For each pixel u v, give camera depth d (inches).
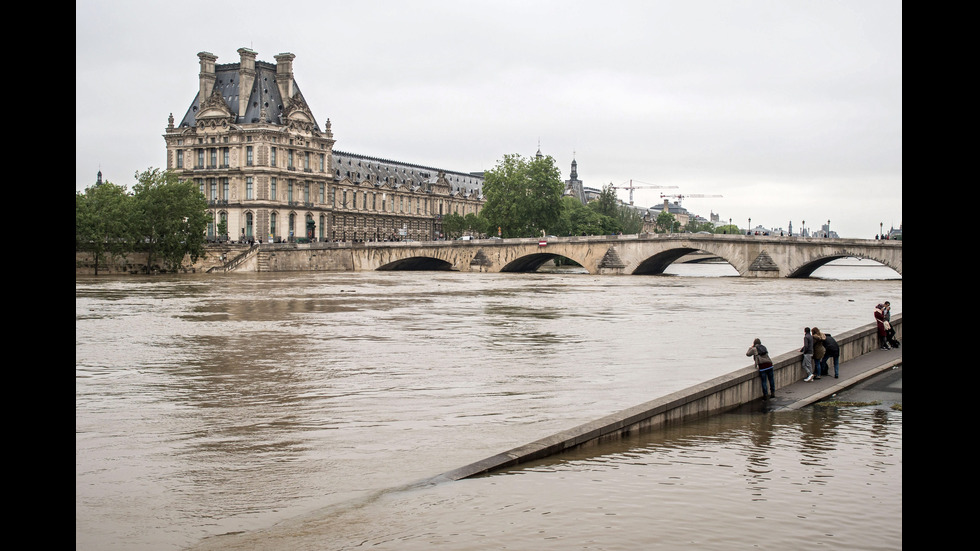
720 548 719.1
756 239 5669.3
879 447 1067.9
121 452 1082.7
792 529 767.1
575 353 1969.7
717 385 1272.1
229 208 7869.1
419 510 825.5
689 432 1151.0
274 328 2480.3
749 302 3511.3
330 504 858.8
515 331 2412.6
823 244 5408.5
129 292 4062.5
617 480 918.4
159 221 6328.7
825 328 2476.6
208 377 1646.2
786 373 1454.2
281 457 1055.6
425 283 5027.1
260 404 1390.3
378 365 1792.6
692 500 849.5
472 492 879.7
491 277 5935.0
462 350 2021.4
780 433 1139.9
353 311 3046.3
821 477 930.1
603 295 3946.9
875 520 792.3
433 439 1147.9
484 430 1202.0
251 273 6584.6
